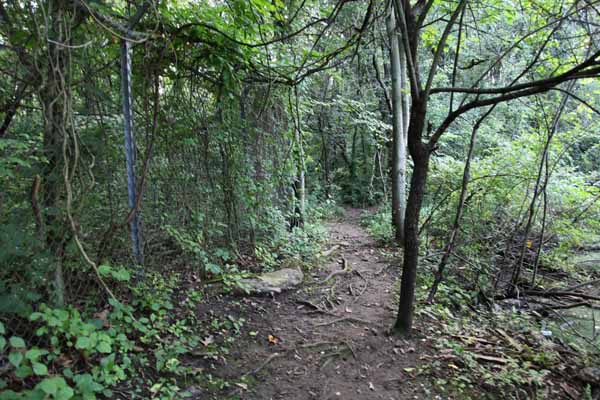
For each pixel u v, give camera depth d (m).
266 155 5.83
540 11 4.76
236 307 4.09
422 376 3.11
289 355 3.38
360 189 13.45
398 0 3.28
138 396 2.53
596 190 6.46
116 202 3.41
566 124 6.82
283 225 6.19
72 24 2.75
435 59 3.41
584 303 4.50
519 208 6.25
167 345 3.07
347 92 12.11
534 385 2.96
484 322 4.15
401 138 7.25
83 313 2.86
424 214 6.91
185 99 4.37
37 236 2.55
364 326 3.98
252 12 4.05
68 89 2.61
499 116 10.62
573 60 4.63
